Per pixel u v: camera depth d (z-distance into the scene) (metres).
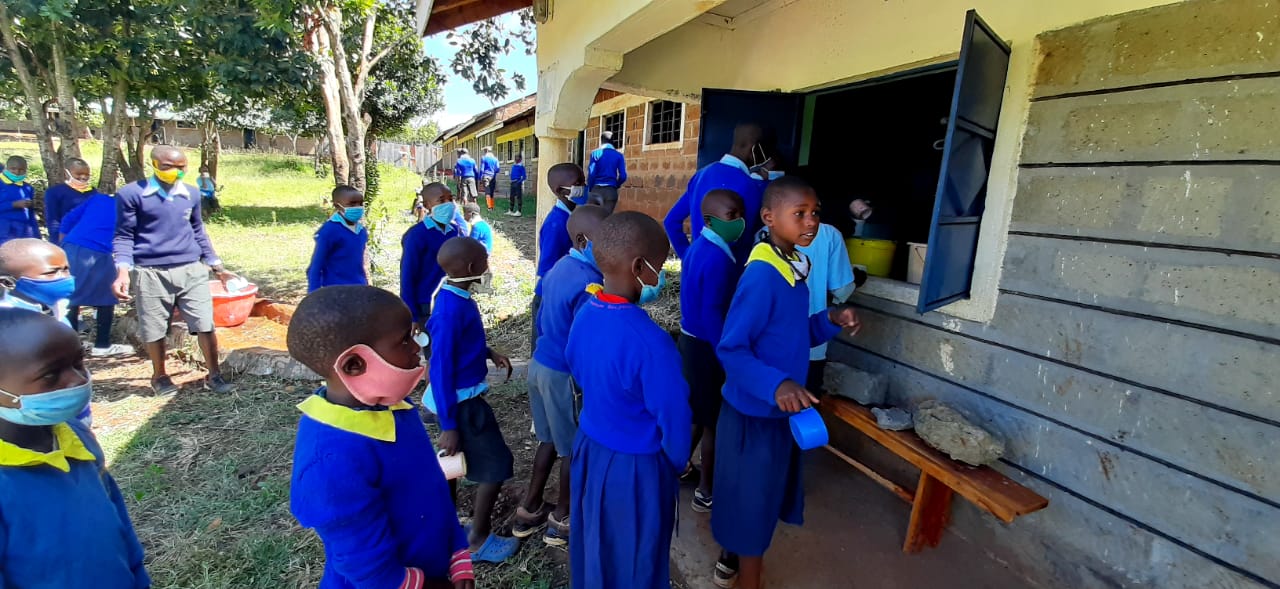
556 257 3.62
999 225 2.39
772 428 2.07
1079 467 2.18
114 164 9.75
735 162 2.91
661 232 1.71
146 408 3.78
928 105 4.33
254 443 3.36
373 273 7.05
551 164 4.39
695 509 2.82
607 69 3.56
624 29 3.00
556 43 3.97
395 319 1.20
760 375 1.86
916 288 2.75
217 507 2.77
